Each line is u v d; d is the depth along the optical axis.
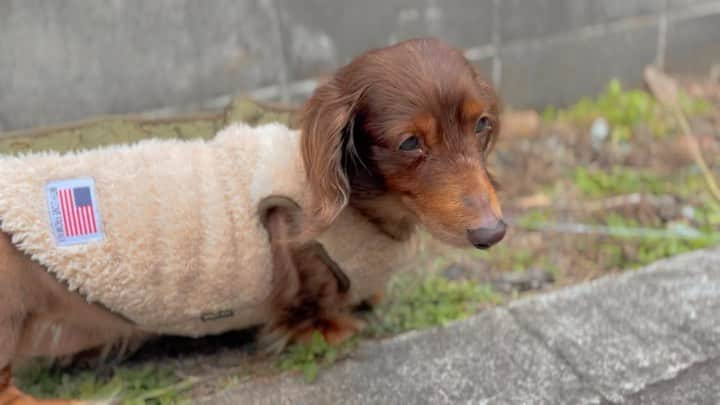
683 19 1.28
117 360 0.74
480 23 1.13
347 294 0.72
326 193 0.61
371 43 1.08
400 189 0.63
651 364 0.68
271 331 0.74
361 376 0.69
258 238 0.66
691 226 0.89
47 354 0.68
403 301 0.79
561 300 0.76
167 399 0.68
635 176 1.00
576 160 1.06
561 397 0.65
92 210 0.62
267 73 1.04
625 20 1.24
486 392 0.66
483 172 0.61
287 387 0.68
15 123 0.95
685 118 1.16
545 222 0.92
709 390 0.65
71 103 0.97
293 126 0.73
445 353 0.70
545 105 1.24
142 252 0.63
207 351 0.76
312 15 1.03
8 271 0.60
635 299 0.75
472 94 0.61
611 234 0.88
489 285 0.82
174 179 0.64
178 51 0.99
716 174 0.99
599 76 1.26
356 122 0.63
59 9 0.92
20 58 0.93
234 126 0.70
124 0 0.94
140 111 1.00
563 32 1.20
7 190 0.60
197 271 0.65
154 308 0.66
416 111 0.60
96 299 0.64
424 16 1.10
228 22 1.00
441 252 0.88
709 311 0.73
